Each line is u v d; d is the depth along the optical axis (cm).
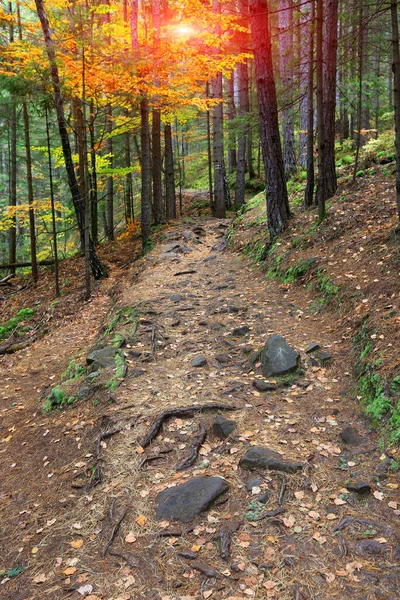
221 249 1212
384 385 433
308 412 458
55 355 902
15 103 1051
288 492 354
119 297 976
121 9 1638
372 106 1894
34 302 1309
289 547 305
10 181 1925
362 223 809
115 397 541
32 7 1225
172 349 652
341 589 271
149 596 286
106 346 697
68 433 522
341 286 668
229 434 438
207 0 1506
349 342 555
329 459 387
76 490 415
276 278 866
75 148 1778
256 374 545
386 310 538
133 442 451
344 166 1199
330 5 914
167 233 1462
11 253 1847
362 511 328
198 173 3150
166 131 1822
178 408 482
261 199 1366
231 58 1195
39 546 353
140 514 357
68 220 1834
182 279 998
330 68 953
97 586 300
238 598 274
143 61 1008
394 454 372
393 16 566
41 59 991
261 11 903
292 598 269
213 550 313
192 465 407
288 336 619
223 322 714
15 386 778
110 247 1714
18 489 446
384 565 283
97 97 1206
